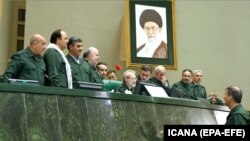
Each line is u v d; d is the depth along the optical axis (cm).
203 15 1234
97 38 1150
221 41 1232
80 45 575
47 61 516
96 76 594
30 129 403
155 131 495
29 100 413
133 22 1109
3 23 1098
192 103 568
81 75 566
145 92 566
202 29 1227
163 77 742
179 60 1191
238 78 1225
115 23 1169
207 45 1222
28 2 1117
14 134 392
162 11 1141
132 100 491
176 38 1169
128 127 473
